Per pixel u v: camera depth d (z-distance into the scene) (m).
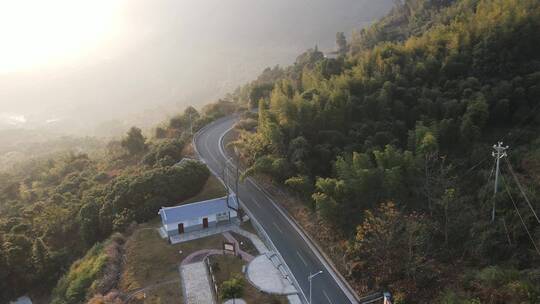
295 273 60.34
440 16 156.62
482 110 79.56
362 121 84.31
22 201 119.88
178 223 69.94
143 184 78.19
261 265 62.31
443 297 49.59
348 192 63.81
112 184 86.62
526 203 57.41
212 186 86.44
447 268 54.94
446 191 60.41
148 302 55.59
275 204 79.12
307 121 82.50
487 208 60.44
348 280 58.12
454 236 58.59
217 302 55.31
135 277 60.69
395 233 56.50
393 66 97.00
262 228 70.81
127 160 118.50
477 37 96.56
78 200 94.25
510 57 88.94
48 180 131.25
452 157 77.81
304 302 54.91
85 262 68.38
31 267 76.38
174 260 63.81
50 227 86.62
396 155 67.56
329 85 96.88
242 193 83.38
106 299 54.94
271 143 82.19
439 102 85.44
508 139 78.50
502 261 53.56
